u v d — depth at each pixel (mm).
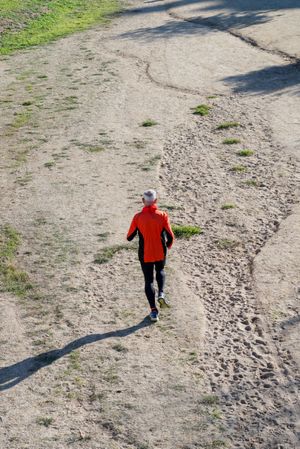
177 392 8812
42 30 33250
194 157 17094
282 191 14828
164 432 8148
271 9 33812
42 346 9938
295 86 22281
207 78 23906
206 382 9000
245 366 9297
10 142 18859
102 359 9539
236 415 8383
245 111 20328
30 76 25531
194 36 29953
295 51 26328
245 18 32406
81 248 12727
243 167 16219
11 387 9094
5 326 10477
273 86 22484
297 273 11484
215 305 10797
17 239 13242
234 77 23797
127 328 10234
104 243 12859
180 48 28141
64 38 31562
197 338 9922
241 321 10328
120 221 13719
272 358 9438
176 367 9305
